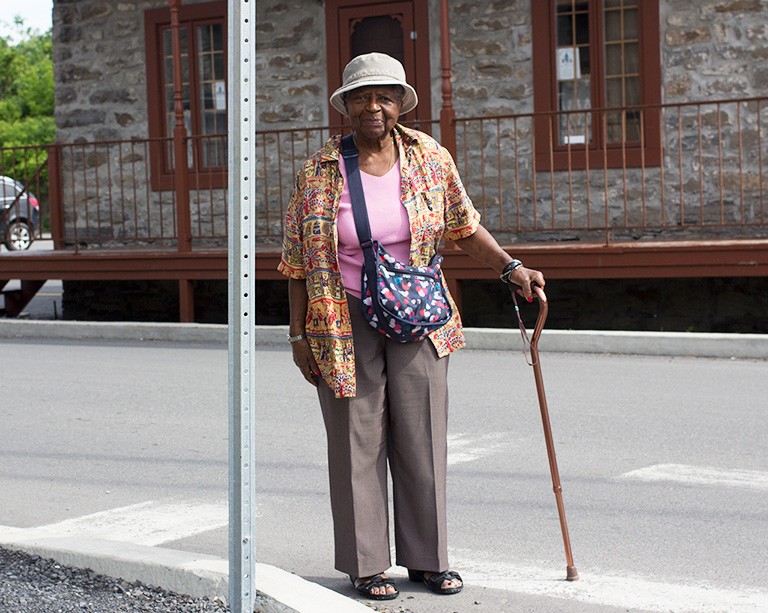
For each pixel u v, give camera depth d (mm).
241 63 3248
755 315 10305
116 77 13758
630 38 11523
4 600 3779
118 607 3703
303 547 4766
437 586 4078
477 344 9844
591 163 11680
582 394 7785
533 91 11891
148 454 6508
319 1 12742
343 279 3896
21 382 8945
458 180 4059
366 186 3895
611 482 5637
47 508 5484
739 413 7055
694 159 11328
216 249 12211
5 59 48500
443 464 4035
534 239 11984
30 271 12656
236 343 3346
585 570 4383
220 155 13352
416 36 12359
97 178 12875
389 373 3943
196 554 4066
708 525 4918
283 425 7125
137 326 11344
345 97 3877
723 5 11141
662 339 9234
